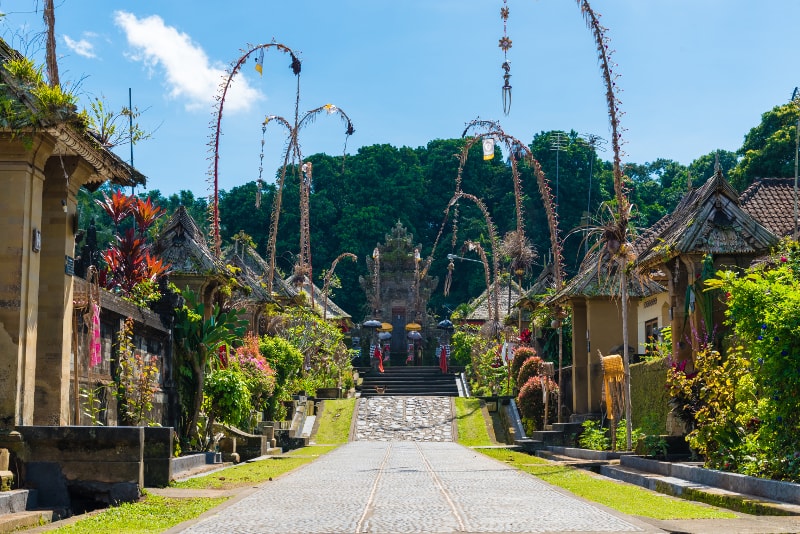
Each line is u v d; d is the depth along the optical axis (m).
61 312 11.19
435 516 8.86
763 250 16.98
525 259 33.16
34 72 10.30
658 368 18.92
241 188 77.56
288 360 29.23
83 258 13.88
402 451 23.36
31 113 9.99
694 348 17.00
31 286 10.40
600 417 25.59
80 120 10.48
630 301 26.61
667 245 17.52
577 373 26.97
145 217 18.12
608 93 17.16
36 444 9.96
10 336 10.11
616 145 17.34
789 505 9.02
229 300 23.45
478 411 34.47
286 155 26.64
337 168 79.38
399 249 64.69
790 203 24.20
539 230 69.94
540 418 28.31
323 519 8.64
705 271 16.66
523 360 34.34
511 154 24.06
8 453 9.83
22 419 10.10
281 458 19.72
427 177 79.56
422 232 78.31
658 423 18.70
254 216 75.12
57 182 11.34
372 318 62.81
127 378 14.40
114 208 18.09
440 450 24.02
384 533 7.64
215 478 13.28
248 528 7.97
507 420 31.73
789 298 11.13
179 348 17.30
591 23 16.88
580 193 69.75
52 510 9.30
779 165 39.28
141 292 16.42
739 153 44.69
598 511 9.19
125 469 9.98
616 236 17.61
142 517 8.70
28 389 10.25
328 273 44.78
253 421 22.94
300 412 32.41
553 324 29.05
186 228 21.84
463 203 77.00
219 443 18.95
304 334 36.91
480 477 14.14
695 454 14.13
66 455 9.98
